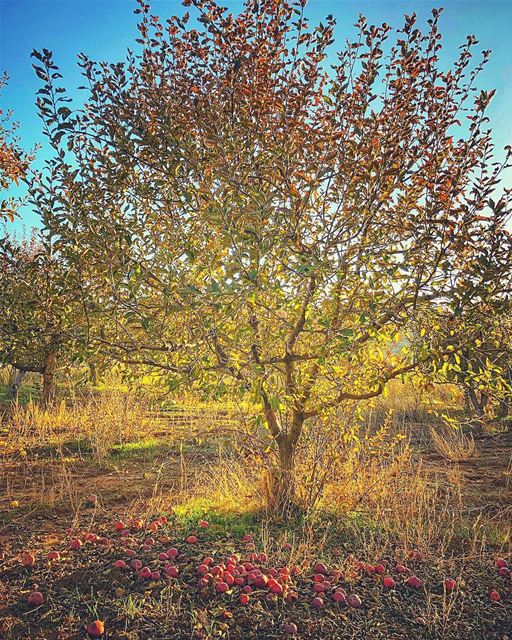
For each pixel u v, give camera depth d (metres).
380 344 4.24
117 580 3.47
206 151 3.75
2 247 4.02
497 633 3.10
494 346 3.85
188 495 5.44
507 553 4.16
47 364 8.23
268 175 3.76
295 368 4.42
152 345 3.91
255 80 3.78
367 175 3.57
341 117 3.79
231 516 4.70
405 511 4.90
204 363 3.65
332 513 4.74
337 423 4.79
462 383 4.07
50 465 6.63
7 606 3.17
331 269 3.67
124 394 9.28
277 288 3.45
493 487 5.95
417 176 3.81
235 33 3.78
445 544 4.28
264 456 4.96
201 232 3.72
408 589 3.55
